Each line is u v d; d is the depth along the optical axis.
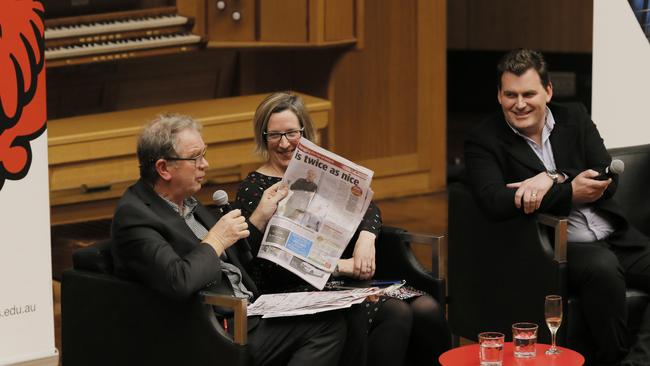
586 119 8.60
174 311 6.56
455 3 20.20
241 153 11.56
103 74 13.62
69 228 12.34
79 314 6.88
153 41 12.87
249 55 14.38
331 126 14.26
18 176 6.48
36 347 6.62
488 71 20.20
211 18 13.27
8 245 6.47
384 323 7.32
